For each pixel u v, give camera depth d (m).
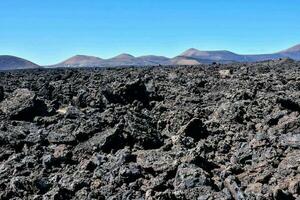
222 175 15.57
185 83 42.94
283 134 20.86
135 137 19.98
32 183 14.81
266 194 13.95
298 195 14.32
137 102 30.52
